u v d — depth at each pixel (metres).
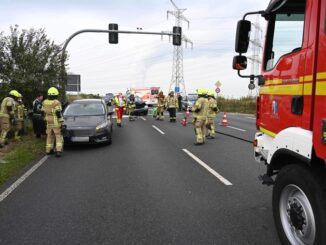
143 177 7.69
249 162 9.27
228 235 4.55
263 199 6.02
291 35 4.22
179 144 12.73
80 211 5.53
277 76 4.40
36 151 11.34
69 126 11.88
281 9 4.44
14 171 8.48
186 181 7.30
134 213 5.41
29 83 18.09
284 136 3.97
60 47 20.48
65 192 6.59
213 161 9.43
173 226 4.88
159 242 4.38
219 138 14.46
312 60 3.48
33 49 19.08
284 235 3.98
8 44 18.53
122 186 6.96
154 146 12.26
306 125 3.61
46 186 7.04
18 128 13.92
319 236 3.38
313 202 3.46
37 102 14.88
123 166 8.89
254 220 5.06
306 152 3.54
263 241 4.36
